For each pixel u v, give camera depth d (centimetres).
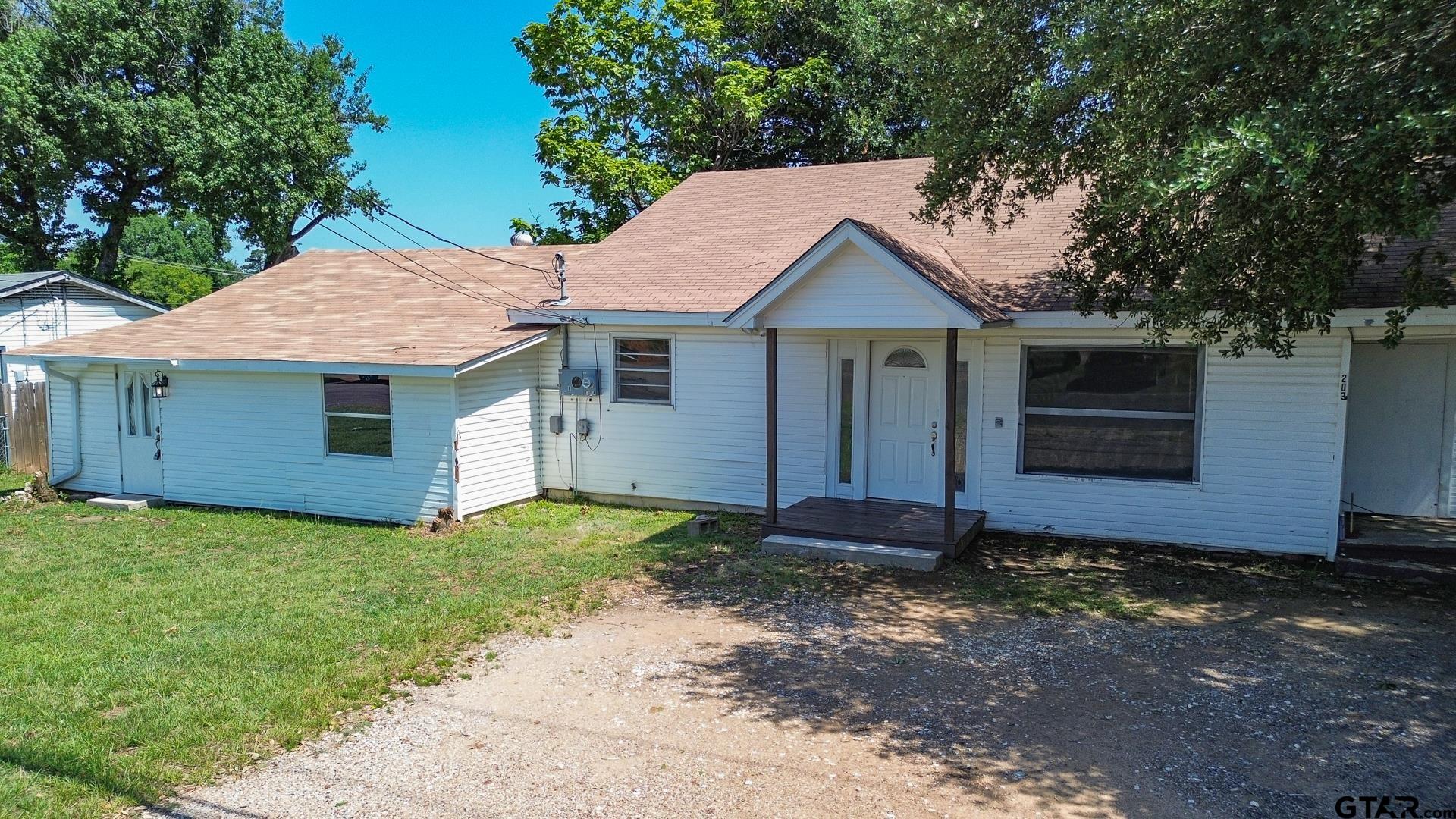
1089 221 914
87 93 2719
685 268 1427
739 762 548
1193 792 506
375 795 511
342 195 3322
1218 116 754
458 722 611
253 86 3020
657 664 724
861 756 555
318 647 749
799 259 1016
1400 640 763
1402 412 1080
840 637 788
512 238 1889
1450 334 981
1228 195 690
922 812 486
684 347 1334
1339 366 999
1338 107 626
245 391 1400
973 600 898
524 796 507
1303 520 1030
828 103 2653
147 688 660
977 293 1070
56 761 541
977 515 1154
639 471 1381
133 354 1433
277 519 1345
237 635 780
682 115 2602
